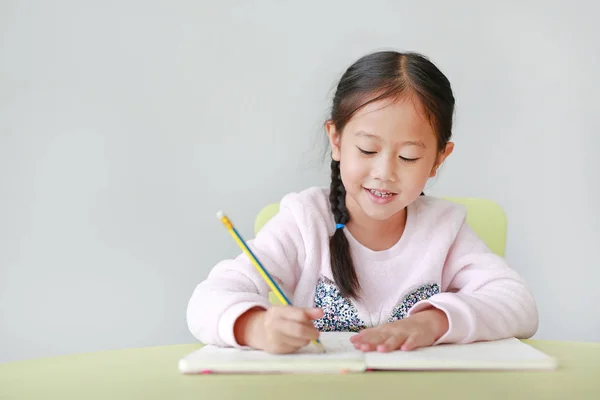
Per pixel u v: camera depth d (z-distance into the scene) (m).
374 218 1.11
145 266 1.79
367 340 0.81
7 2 1.76
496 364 0.71
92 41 1.77
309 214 1.20
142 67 1.78
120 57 1.77
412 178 1.07
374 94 1.07
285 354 0.76
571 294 1.84
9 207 1.77
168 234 1.79
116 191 1.78
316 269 1.18
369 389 0.62
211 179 1.79
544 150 1.82
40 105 1.77
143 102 1.78
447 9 1.80
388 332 0.82
